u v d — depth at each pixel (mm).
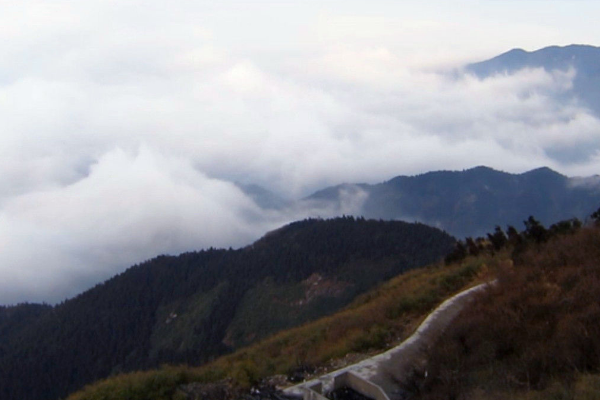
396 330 16594
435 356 12805
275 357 17375
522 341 12234
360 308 22562
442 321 16297
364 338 15852
